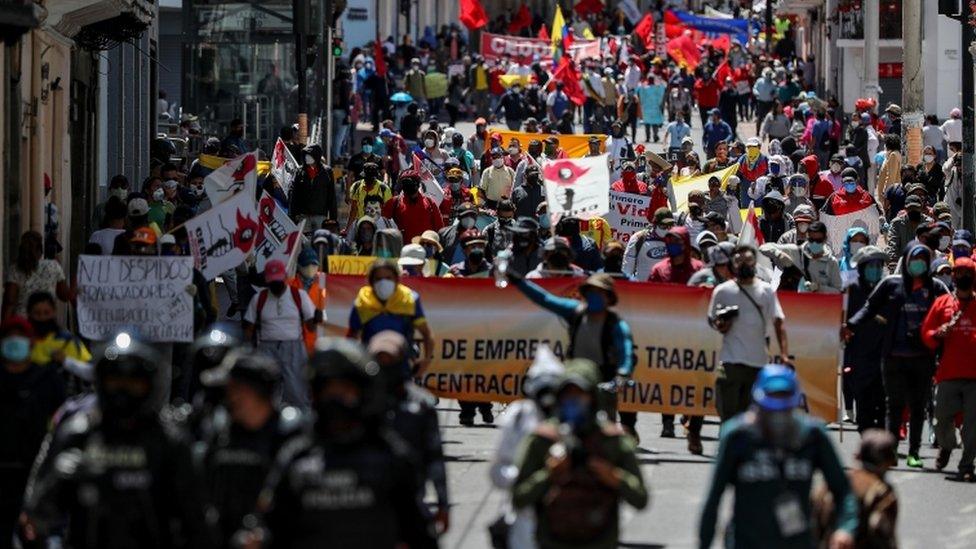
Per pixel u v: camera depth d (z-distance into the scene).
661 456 36.00
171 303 34.41
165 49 87.56
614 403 30.16
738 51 130.75
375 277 31.81
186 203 52.75
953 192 62.75
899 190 64.00
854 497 20.83
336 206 57.09
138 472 18.81
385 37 141.75
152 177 50.72
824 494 22.20
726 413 33.78
